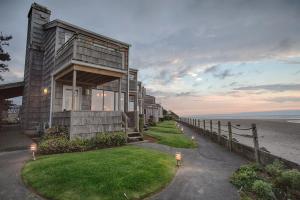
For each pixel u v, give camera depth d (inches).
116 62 487.8
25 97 633.0
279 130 1692.9
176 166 281.1
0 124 740.0
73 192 178.2
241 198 177.0
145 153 327.3
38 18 634.8
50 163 259.1
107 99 653.3
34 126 590.6
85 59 422.6
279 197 179.2
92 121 414.6
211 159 337.7
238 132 1515.7
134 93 770.2
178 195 184.5
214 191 193.8
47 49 597.3
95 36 614.2
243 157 356.8
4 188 196.5
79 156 297.4
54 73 500.4
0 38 701.9
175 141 498.0
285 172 199.5
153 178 215.9
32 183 204.2
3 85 636.7
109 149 367.9
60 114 445.4
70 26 558.6
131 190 185.3
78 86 576.7
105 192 177.8
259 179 219.6
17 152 349.1
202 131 796.6
